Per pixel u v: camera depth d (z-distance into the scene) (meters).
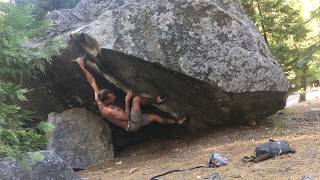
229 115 9.95
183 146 10.19
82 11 10.66
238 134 10.05
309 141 8.45
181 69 8.57
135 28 8.65
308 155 7.39
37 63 3.71
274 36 13.40
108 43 8.57
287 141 8.60
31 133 3.42
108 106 9.74
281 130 10.05
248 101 9.38
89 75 9.58
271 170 6.87
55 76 10.04
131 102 9.75
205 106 9.66
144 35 8.61
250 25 10.00
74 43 9.38
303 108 15.09
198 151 9.41
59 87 10.30
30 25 3.55
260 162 7.51
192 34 8.71
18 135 3.40
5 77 3.56
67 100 10.59
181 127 10.65
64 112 10.42
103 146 10.23
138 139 11.09
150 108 10.08
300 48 12.69
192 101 9.59
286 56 12.67
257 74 9.05
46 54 3.68
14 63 3.49
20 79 3.74
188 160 8.82
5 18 3.25
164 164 8.91
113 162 10.08
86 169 9.85
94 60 9.27
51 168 5.69
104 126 10.52
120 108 9.79
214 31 8.85
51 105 10.58
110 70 9.24
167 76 8.90
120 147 11.06
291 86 13.85
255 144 9.05
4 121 3.31
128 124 9.77
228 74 8.82
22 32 3.36
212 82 8.73
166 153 10.02
